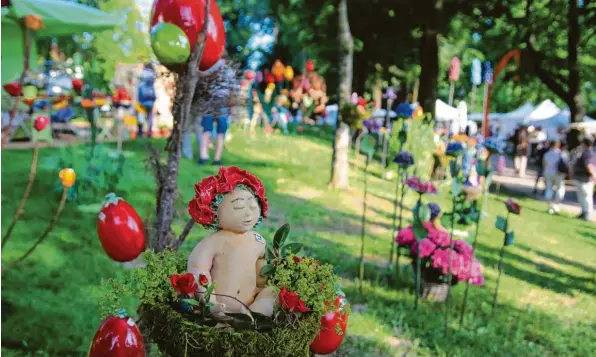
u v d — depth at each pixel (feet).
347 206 31.27
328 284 7.34
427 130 37.22
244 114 10.44
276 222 26.13
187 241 20.45
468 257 17.35
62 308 13.58
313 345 8.24
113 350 7.16
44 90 32.91
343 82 34.60
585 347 15.81
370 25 64.23
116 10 57.67
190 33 8.77
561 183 41.16
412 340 15.08
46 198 22.65
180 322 6.60
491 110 119.24
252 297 7.43
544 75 57.06
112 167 24.64
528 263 25.41
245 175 7.68
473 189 17.61
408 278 20.11
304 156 47.06
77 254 17.35
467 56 85.97
